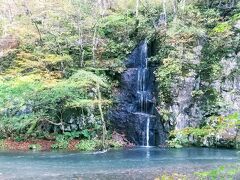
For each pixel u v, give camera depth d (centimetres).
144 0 2869
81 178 1234
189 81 2267
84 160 1694
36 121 2350
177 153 1877
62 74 2414
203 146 2091
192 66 2297
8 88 2234
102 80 2383
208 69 2253
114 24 2775
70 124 2358
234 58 2214
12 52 2609
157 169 1400
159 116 2266
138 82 2497
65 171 1381
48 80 2189
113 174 1305
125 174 1304
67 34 2562
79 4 2589
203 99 2200
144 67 2542
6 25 2634
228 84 2192
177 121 2216
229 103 2141
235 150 1944
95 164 1558
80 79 2194
